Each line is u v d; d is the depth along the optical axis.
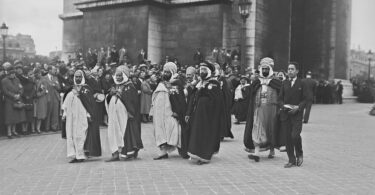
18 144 11.72
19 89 12.97
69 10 35.62
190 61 27.14
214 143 9.12
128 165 8.89
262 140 9.34
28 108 13.34
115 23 27.73
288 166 8.70
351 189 6.86
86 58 27.09
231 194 6.49
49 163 9.10
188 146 9.06
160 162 9.26
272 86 9.27
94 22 28.62
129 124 9.48
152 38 26.98
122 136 9.37
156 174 7.96
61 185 7.08
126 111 9.44
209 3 26.69
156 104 9.61
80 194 6.50
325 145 11.89
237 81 17.48
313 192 6.63
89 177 7.70
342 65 41.59
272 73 9.44
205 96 9.16
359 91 42.69
